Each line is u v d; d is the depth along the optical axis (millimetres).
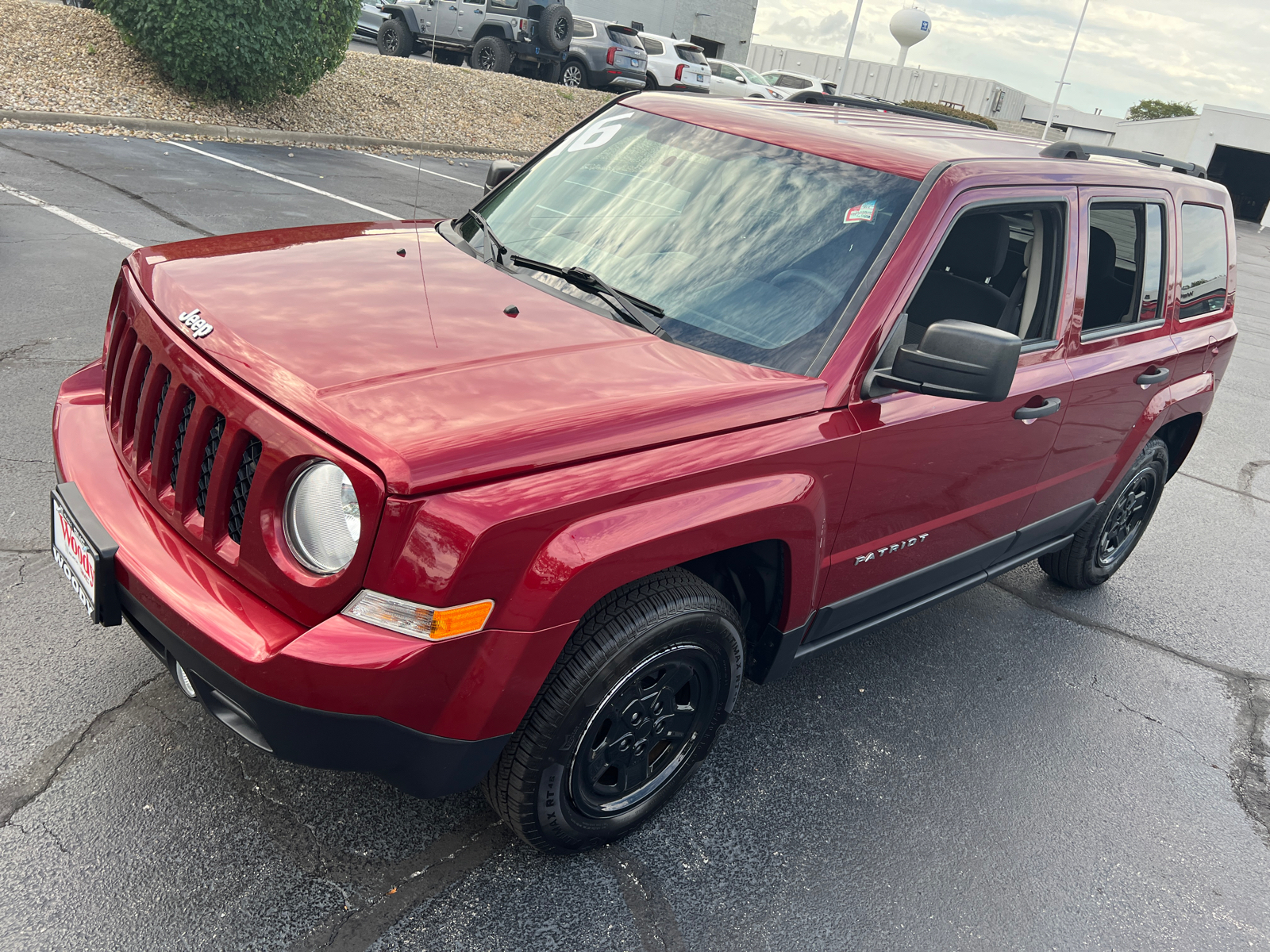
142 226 7848
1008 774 3408
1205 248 4422
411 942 2305
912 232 2785
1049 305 3385
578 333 2582
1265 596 5281
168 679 2994
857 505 2791
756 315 2744
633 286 2869
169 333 2355
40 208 7875
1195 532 6059
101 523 2268
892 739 3469
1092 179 3508
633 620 2305
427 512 1934
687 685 2656
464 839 2637
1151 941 2789
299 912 2322
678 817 2889
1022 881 2920
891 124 3555
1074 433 3672
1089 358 3594
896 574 3186
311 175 11469
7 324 5457
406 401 2100
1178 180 4184
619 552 2137
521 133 17938
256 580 2090
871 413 2711
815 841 2904
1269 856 3252
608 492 2131
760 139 3215
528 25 20016
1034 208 3225
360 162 13266
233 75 12836
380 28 21578
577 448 2129
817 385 2604
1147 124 49031
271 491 2045
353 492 1991
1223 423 8766
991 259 3377
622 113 3643
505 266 3018
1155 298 4062
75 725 2754
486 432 2047
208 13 12219
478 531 1953
